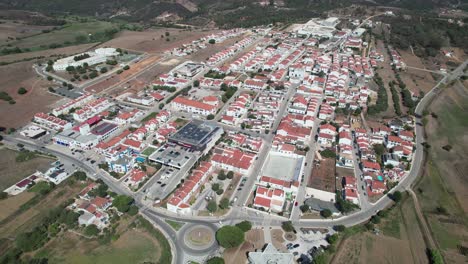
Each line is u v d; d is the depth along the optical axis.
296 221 159.00
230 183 182.12
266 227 155.00
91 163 197.50
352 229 154.75
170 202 162.00
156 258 137.25
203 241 146.50
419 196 178.62
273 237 149.62
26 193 171.75
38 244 142.00
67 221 153.38
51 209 161.38
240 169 189.25
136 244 144.38
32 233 143.25
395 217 163.12
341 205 164.75
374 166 194.12
